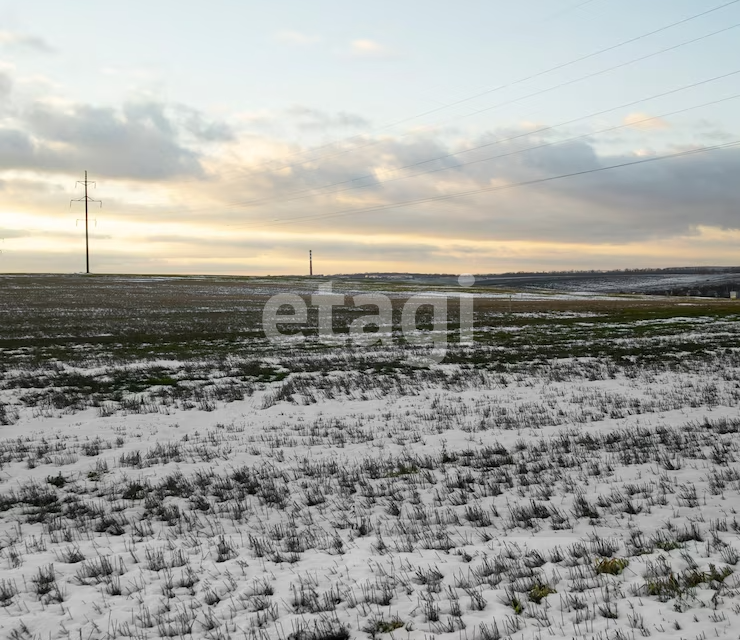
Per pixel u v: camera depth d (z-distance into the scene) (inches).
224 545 345.1
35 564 329.7
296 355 1346.0
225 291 4050.2
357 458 554.9
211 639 235.0
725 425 613.6
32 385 946.1
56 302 2955.2
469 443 595.5
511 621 232.2
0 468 543.2
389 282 5531.5
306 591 274.7
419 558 313.4
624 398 810.8
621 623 224.4
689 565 274.7
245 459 558.9
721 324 2018.9
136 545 359.6
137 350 1429.6
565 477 462.9
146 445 624.1
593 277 7834.6
